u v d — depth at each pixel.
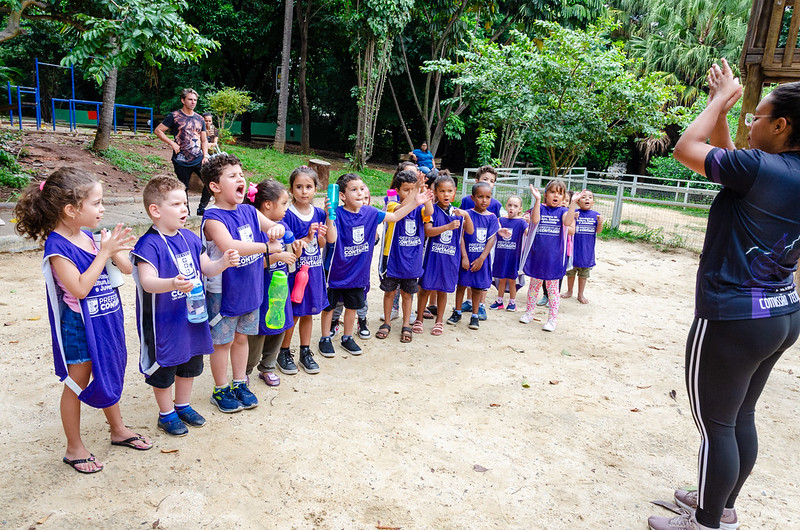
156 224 3.08
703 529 2.56
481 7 20.20
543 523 2.75
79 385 2.82
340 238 4.47
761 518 2.88
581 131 12.63
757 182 2.21
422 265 5.18
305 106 22.72
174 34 8.20
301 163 17.34
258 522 2.62
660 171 23.14
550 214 5.72
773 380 4.78
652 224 12.34
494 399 4.08
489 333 5.60
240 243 3.32
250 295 3.54
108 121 12.50
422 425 3.62
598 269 8.84
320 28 22.84
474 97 15.73
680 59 23.75
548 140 13.09
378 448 3.31
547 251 5.70
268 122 29.92
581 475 3.19
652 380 4.64
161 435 3.31
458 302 5.80
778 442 3.70
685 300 7.36
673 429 3.81
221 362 3.60
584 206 6.62
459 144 27.41
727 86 2.42
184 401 3.44
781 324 2.31
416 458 3.24
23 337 4.54
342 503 2.79
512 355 5.01
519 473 3.16
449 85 21.22
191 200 10.61
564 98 12.97
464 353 4.99
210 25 21.62
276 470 3.03
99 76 7.76
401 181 5.12
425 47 22.66
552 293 5.75
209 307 3.52
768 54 7.15
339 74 25.84
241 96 19.52
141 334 3.12
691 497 2.89
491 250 5.51
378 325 5.61
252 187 3.84
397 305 5.82
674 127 24.73
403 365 4.62
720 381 2.41
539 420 3.81
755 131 2.37
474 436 3.53
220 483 2.89
